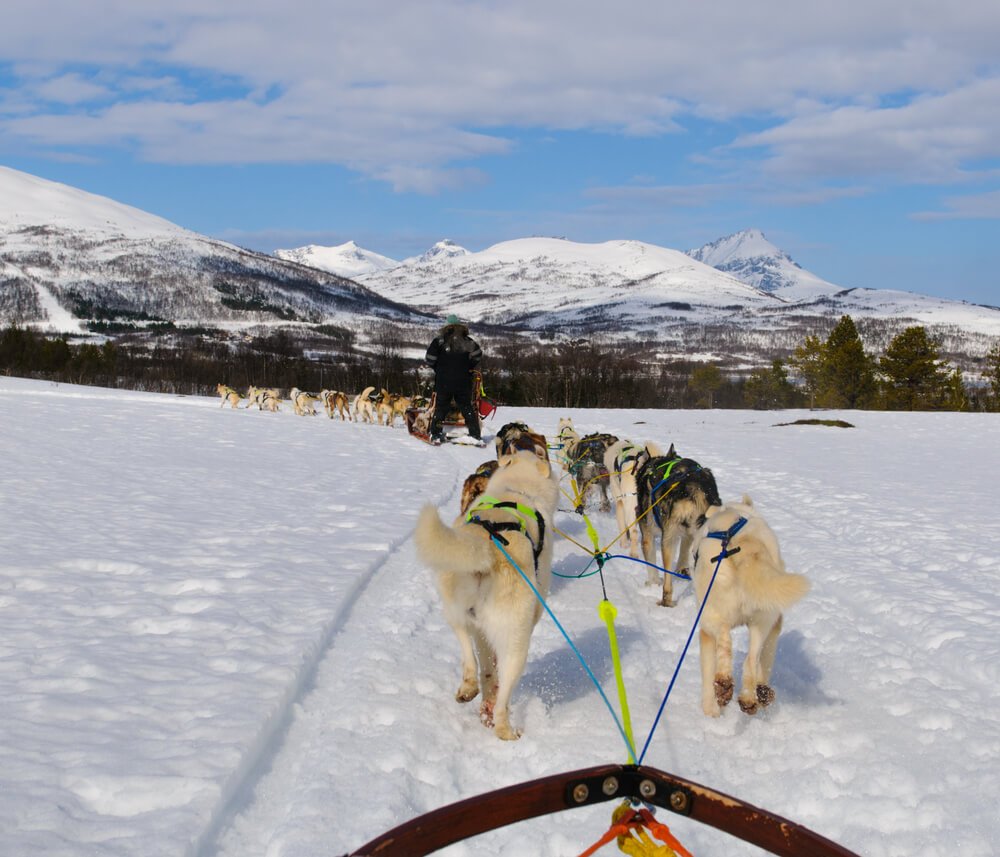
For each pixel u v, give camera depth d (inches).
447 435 799.7
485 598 167.8
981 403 2449.6
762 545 175.2
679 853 105.0
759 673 179.0
